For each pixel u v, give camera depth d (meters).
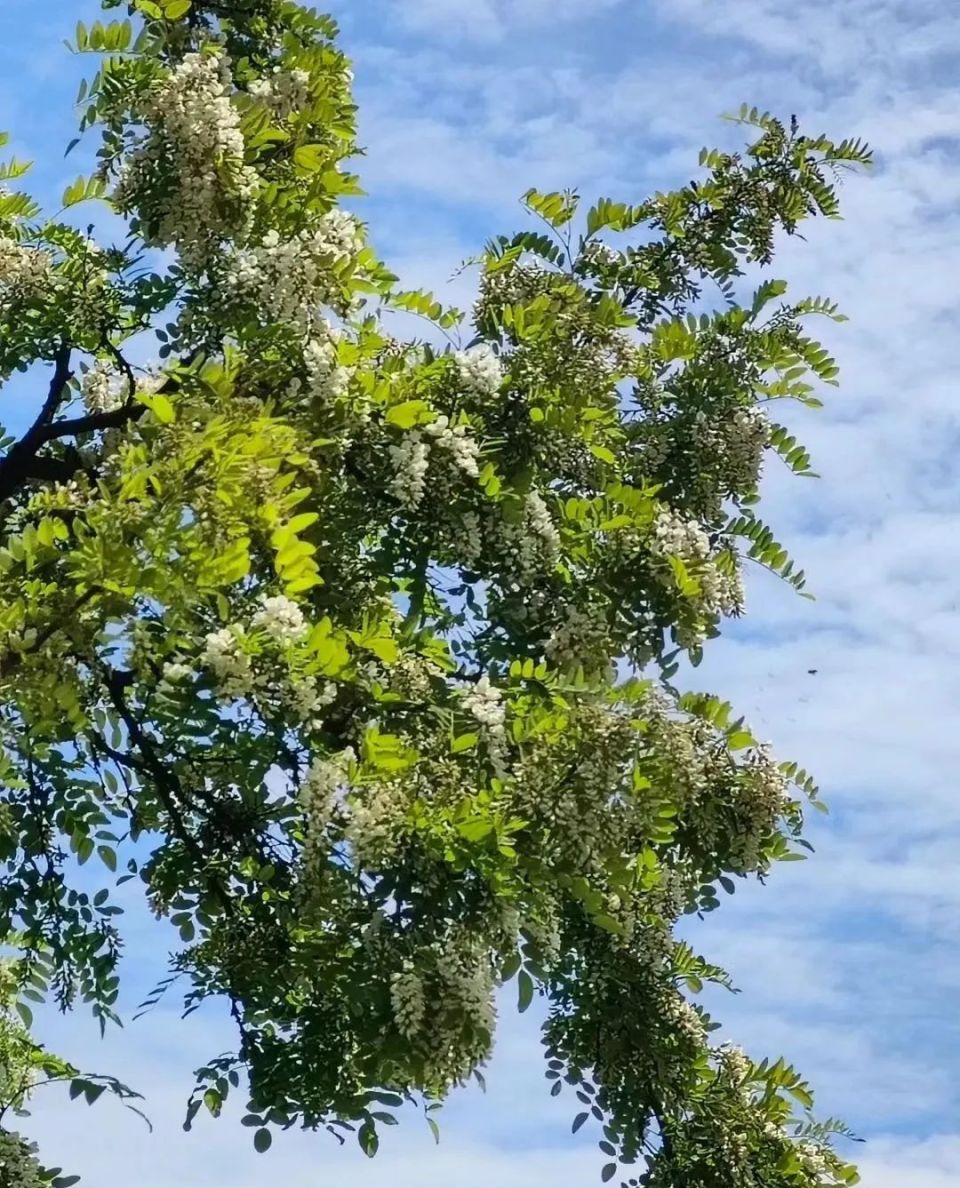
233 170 7.07
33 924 7.48
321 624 5.88
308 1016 7.05
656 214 9.63
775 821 7.36
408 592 7.19
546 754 6.09
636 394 9.08
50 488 7.72
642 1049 8.27
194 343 7.51
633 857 6.73
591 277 9.17
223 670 5.91
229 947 7.14
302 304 7.01
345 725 6.45
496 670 7.35
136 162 7.15
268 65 8.22
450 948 5.79
